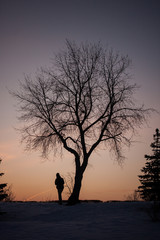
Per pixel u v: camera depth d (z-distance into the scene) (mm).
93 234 11898
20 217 18891
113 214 18031
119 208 20062
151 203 21109
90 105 26297
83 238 11109
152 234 11469
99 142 25984
